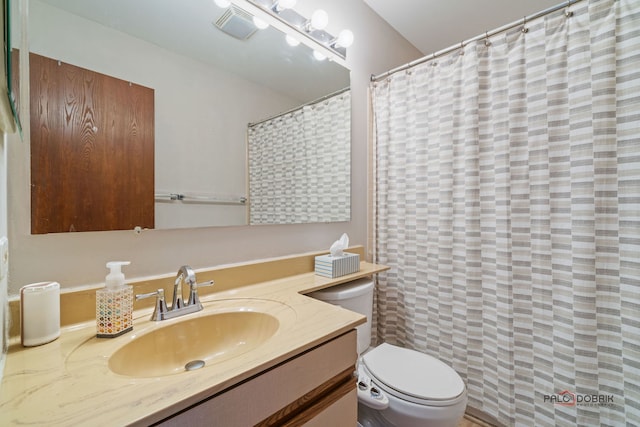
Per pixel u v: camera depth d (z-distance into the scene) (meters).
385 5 1.80
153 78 0.94
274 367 0.62
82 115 0.80
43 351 0.63
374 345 1.76
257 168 1.23
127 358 0.67
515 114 1.24
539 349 1.19
